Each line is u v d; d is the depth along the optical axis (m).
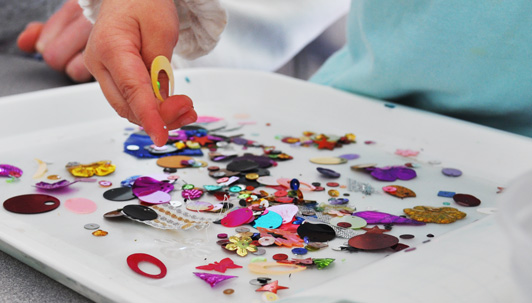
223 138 0.70
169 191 0.59
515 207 0.39
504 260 0.44
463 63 0.70
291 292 0.48
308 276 0.49
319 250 0.52
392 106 0.71
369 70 0.76
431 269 0.44
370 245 0.52
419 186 0.61
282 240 0.53
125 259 0.50
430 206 0.58
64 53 1.13
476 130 0.65
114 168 0.62
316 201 0.58
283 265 0.50
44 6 1.39
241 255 0.51
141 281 0.48
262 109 0.79
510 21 0.66
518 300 0.42
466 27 0.68
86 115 0.73
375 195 0.59
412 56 0.72
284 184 0.60
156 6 0.56
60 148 0.67
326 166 0.64
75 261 0.49
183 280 0.49
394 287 0.43
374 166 0.64
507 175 0.63
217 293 0.47
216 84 0.80
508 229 0.36
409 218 0.56
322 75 0.89
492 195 0.60
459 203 0.58
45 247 0.50
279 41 1.09
